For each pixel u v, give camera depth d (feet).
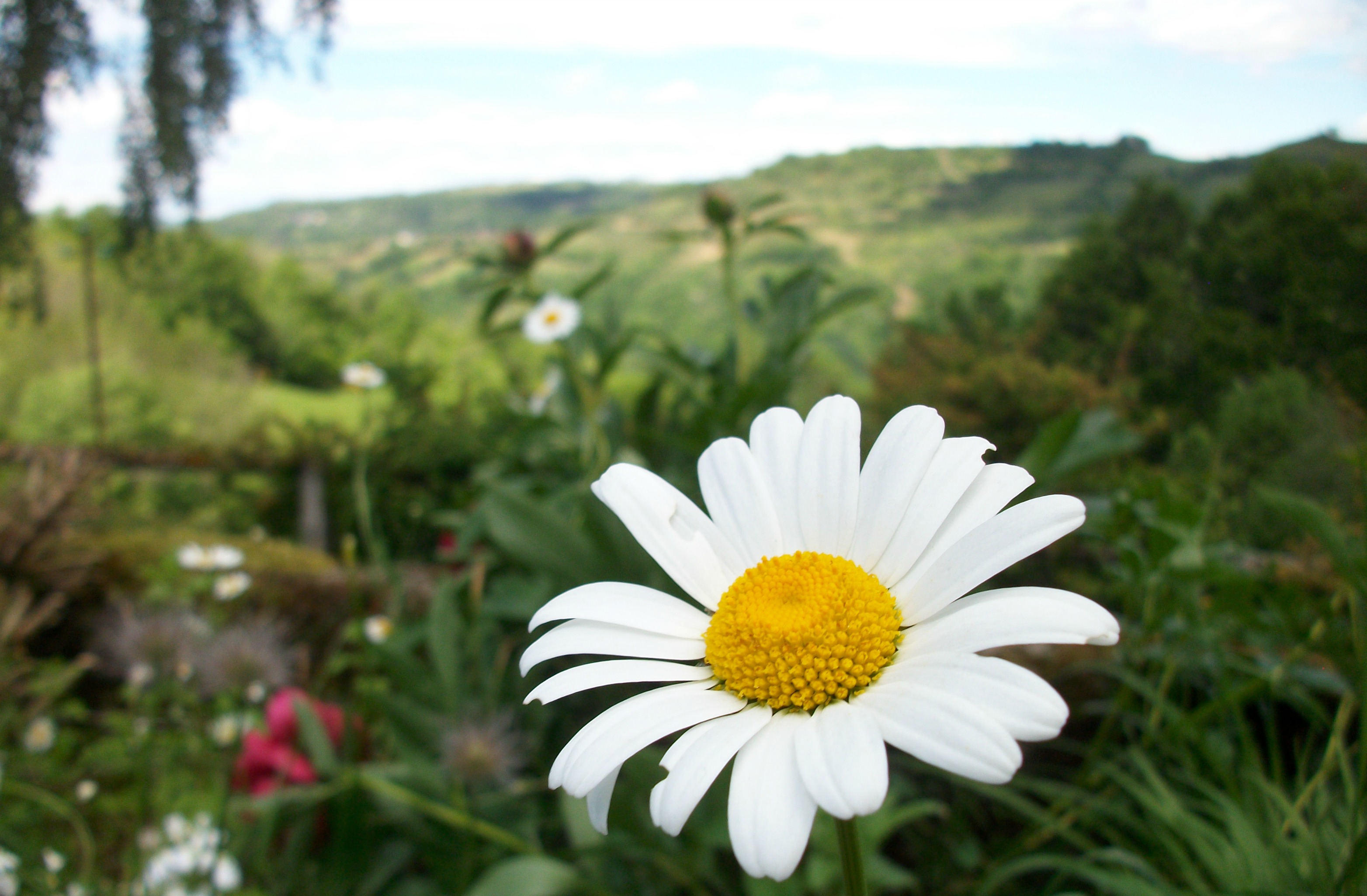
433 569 1.57
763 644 0.32
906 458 0.37
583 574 0.68
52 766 0.96
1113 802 0.61
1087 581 0.87
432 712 0.75
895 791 0.67
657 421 1.19
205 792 0.90
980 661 0.29
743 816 0.28
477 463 2.10
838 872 0.58
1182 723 0.54
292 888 0.74
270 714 0.85
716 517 0.41
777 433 0.42
